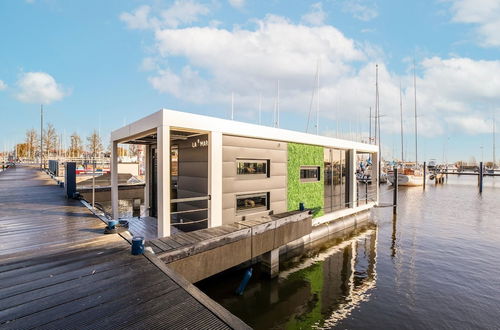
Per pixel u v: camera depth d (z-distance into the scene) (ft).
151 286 10.18
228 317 8.10
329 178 41.45
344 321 19.40
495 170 217.36
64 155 194.80
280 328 18.67
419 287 24.62
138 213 41.22
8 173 81.66
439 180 148.87
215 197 24.49
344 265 29.78
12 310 8.41
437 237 40.83
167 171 20.93
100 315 8.24
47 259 12.88
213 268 18.51
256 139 29.35
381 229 45.50
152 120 22.31
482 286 24.67
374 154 52.90
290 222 26.20
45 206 28.35
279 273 27.14
